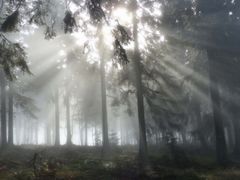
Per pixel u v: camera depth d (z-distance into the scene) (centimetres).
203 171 1838
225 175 1691
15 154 2362
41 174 1537
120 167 1762
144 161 1942
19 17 1113
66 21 1070
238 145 2689
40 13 1195
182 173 1691
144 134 2023
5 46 1268
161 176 1592
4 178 1539
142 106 2050
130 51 2033
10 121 3038
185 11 2162
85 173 1655
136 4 1986
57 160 2006
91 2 1050
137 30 2042
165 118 2367
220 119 2197
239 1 2088
